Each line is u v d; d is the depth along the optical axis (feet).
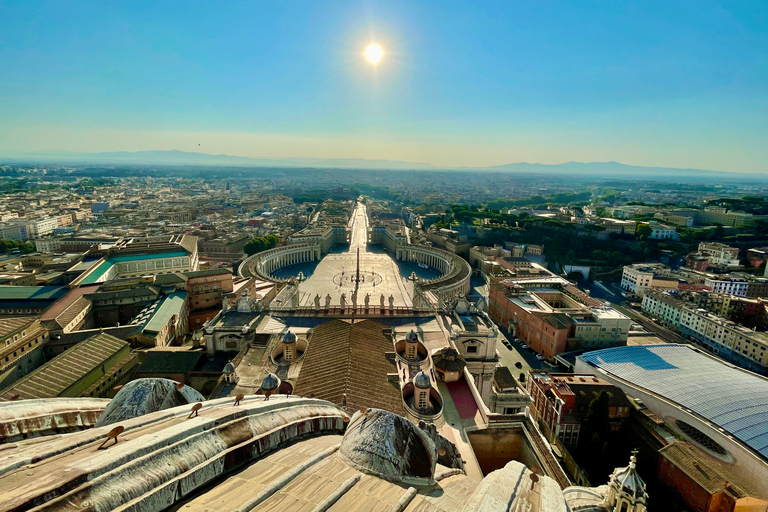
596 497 173.17
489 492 64.34
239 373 301.02
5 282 624.18
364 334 323.37
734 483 289.53
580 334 530.68
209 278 601.21
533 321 567.59
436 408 271.08
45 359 430.20
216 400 95.09
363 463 77.10
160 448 60.64
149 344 441.27
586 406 376.89
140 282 597.11
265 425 83.10
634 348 488.02
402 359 312.50
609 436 375.25
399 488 71.77
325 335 326.85
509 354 550.36
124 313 555.69
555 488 69.87
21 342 396.78
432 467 87.66
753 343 518.37
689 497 300.81
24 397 297.94
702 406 366.43
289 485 65.36
